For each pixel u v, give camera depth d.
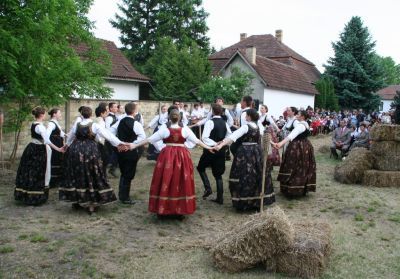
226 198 7.05
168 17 32.44
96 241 4.82
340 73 32.44
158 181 5.46
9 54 6.98
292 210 6.41
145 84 25.03
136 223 5.53
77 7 9.79
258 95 23.88
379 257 4.57
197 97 22.59
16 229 5.15
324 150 13.53
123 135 6.34
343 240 5.07
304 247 4.02
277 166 10.41
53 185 7.39
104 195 5.77
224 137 6.64
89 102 11.80
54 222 5.46
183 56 23.75
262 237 4.03
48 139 6.08
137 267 4.19
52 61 8.37
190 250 4.64
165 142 5.56
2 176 8.09
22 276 3.91
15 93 7.53
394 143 8.41
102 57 11.19
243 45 34.16
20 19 7.20
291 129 7.68
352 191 7.78
